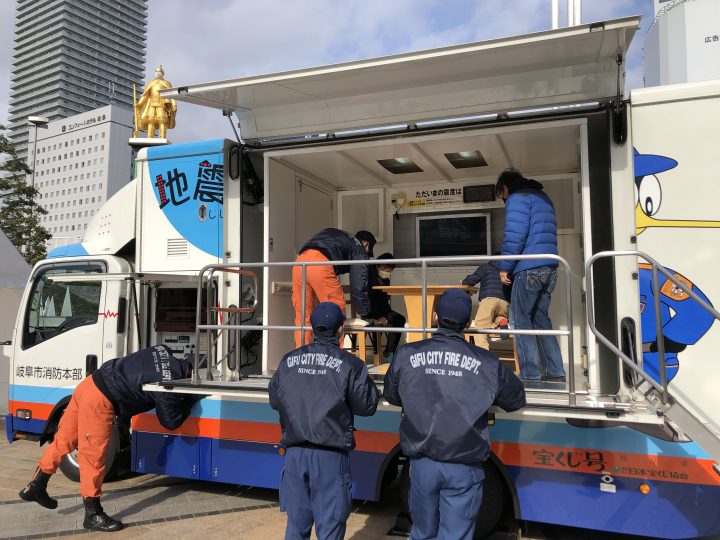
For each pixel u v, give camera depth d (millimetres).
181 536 3980
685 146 3492
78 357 5336
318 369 3092
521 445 3576
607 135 4016
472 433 2727
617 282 3602
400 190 6074
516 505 3570
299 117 4602
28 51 126625
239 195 4848
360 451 3982
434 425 2740
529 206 4008
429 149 4766
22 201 24656
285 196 5156
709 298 3379
